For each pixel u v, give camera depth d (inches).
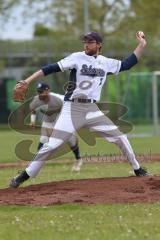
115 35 3754.9
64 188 952.9
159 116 3053.6
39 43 3550.7
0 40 3607.3
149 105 3063.5
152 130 2933.1
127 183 966.4
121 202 856.9
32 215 796.6
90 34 956.6
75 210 818.2
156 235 686.5
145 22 3769.7
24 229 724.7
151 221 753.0
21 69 3617.1
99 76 968.9
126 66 986.7
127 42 3476.9
